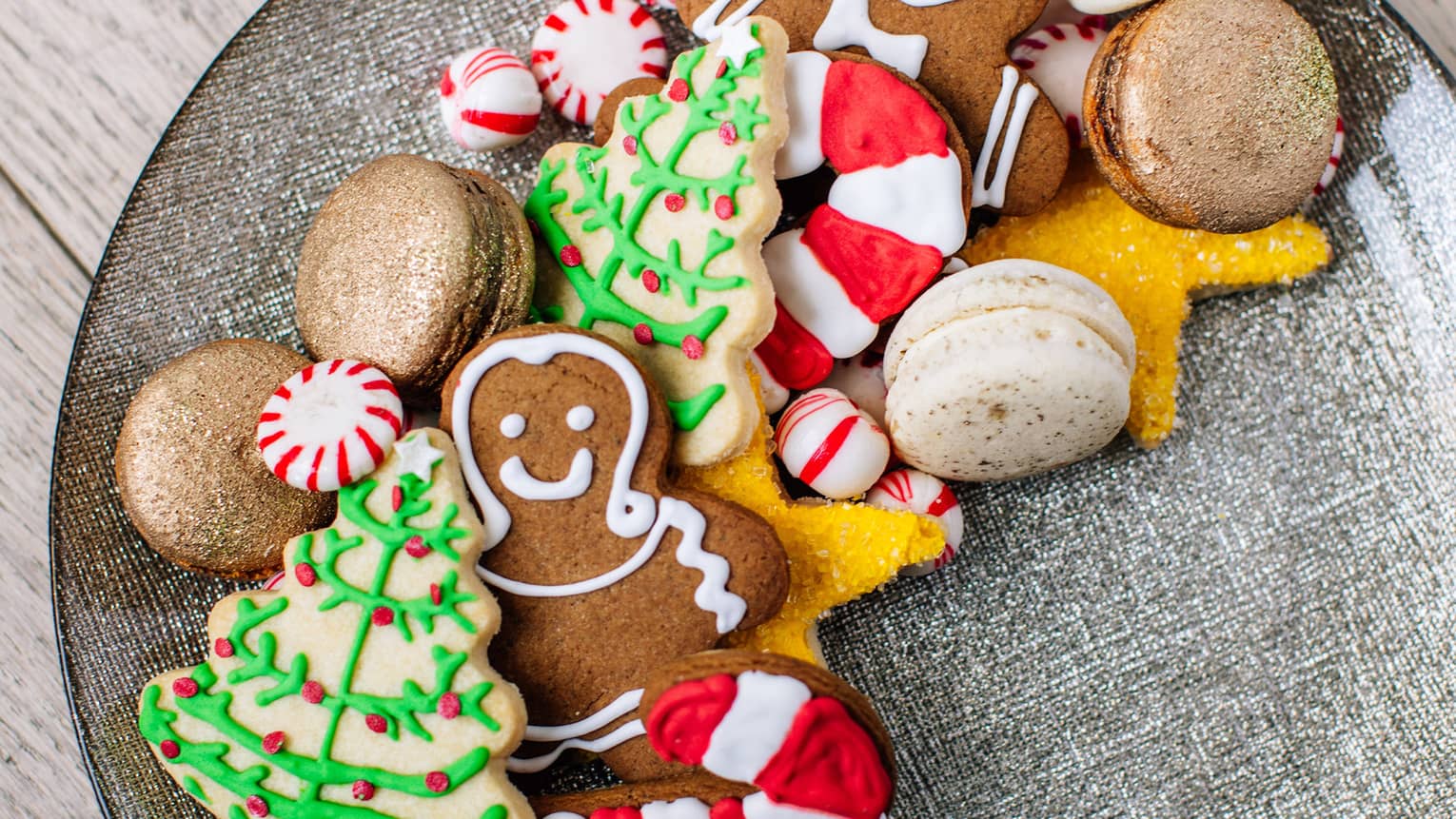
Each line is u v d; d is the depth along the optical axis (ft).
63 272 1.56
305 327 1.38
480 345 1.34
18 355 1.55
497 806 1.29
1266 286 1.44
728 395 1.34
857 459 1.37
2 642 1.53
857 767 1.26
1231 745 1.41
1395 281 1.43
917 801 1.39
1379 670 1.41
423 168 1.36
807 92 1.37
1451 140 1.41
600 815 1.30
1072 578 1.42
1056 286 1.36
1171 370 1.42
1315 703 1.41
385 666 1.30
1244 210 1.37
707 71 1.36
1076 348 1.34
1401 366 1.43
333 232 1.37
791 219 1.46
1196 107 1.35
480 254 1.34
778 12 1.40
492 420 1.33
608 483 1.33
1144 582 1.42
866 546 1.36
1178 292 1.42
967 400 1.34
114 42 1.56
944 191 1.37
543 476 1.32
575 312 1.38
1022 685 1.41
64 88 1.55
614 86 1.45
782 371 1.40
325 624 1.30
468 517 1.32
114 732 1.38
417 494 1.32
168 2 1.56
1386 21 1.42
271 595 1.32
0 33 1.55
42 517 1.54
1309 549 1.42
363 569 1.31
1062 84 1.43
